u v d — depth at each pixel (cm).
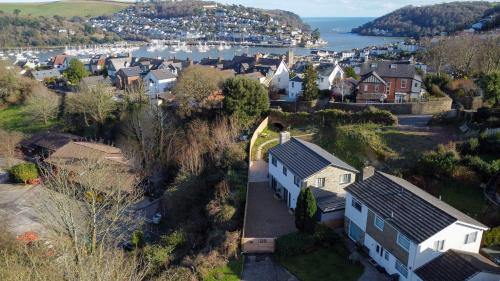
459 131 4466
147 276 2858
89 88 6731
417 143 4253
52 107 7200
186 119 5481
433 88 6047
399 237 2555
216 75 6675
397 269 2620
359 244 2981
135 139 5338
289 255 2895
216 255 2866
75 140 5934
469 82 6147
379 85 5766
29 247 3016
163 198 4138
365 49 16225
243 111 5281
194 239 3262
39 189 4775
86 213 3381
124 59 11125
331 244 2991
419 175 3681
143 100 6241
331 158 3634
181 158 4559
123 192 4116
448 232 2442
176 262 3003
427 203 2631
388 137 4456
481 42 8025
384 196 2841
